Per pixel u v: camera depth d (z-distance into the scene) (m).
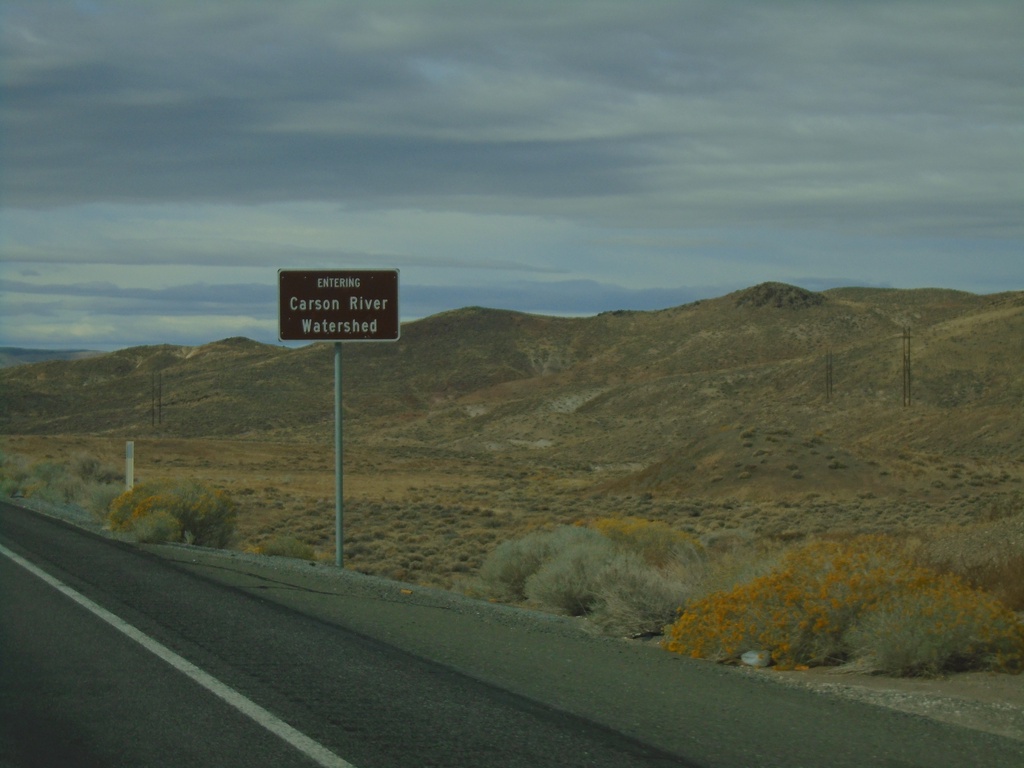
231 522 22.86
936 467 58.75
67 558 15.78
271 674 8.08
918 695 7.81
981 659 9.02
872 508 47.91
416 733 6.48
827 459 57.84
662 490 58.69
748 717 7.09
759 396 132.75
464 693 7.58
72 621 10.32
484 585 18.69
